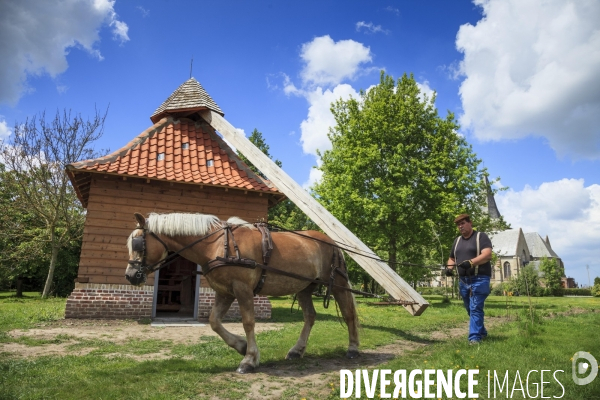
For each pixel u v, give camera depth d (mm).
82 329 8617
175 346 6957
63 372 4914
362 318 11273
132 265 5301
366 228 22188
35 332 8078
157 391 4176
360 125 23828
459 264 6945
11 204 22766
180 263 13727
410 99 23641
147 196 10648
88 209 10109
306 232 6723
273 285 5762
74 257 24312
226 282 5387
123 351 6461
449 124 22906
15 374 4793
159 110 13586
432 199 21969
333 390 4367
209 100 13375
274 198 12398
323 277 6480
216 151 12531
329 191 23781
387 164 22297
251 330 5367
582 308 16547
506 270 78562
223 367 5371
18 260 22906
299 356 6152
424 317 12125
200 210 11070
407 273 22797
